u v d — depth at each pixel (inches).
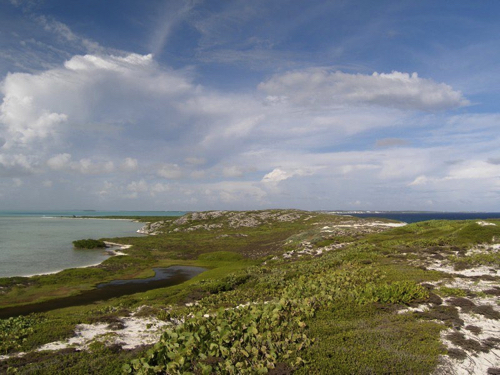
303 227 3853.3
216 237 3540.8
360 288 808.3
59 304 1268.5
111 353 528.4
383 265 1127.0
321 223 3905.0
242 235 3575.3
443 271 996.6
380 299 728.3
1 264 2070.6
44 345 586.2
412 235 1934.1
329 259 1393.9
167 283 1651.1
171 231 4389.8
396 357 458.0
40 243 3120.1
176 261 2331.4
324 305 709.9
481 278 872.9
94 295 1405.0
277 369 424.5
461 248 1327.5
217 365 440.1
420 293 721.6
